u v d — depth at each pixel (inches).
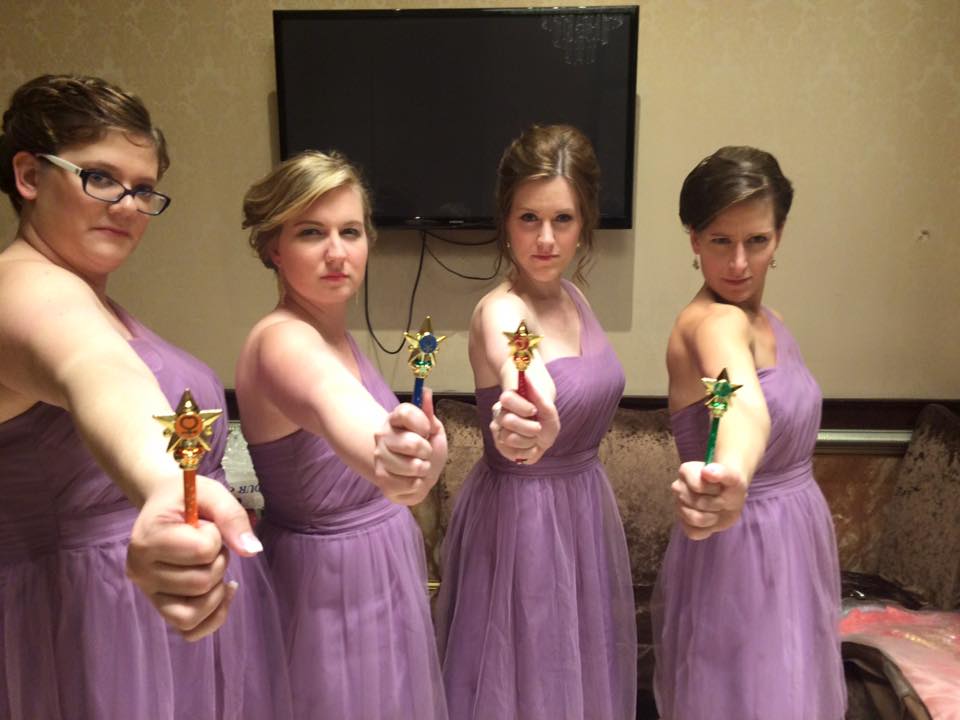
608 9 92.7
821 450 100.7
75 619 44.3
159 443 30.4
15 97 43.4
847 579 95.9
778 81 97.0
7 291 37.7
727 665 58.2
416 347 36.7
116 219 43.6
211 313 103.7
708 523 41.7
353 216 50.9
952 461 90.1
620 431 94.0
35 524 44.6
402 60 95.0
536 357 50.8
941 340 101.7
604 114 95.3
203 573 26.5
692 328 58.2
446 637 67.2
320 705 51.9
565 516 61.2
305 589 52.2
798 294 101.7
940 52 95.7
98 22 97.4
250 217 51.9
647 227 100.4
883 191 99.0
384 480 35.4
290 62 95.2
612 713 64.5
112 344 35.1
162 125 99.5
